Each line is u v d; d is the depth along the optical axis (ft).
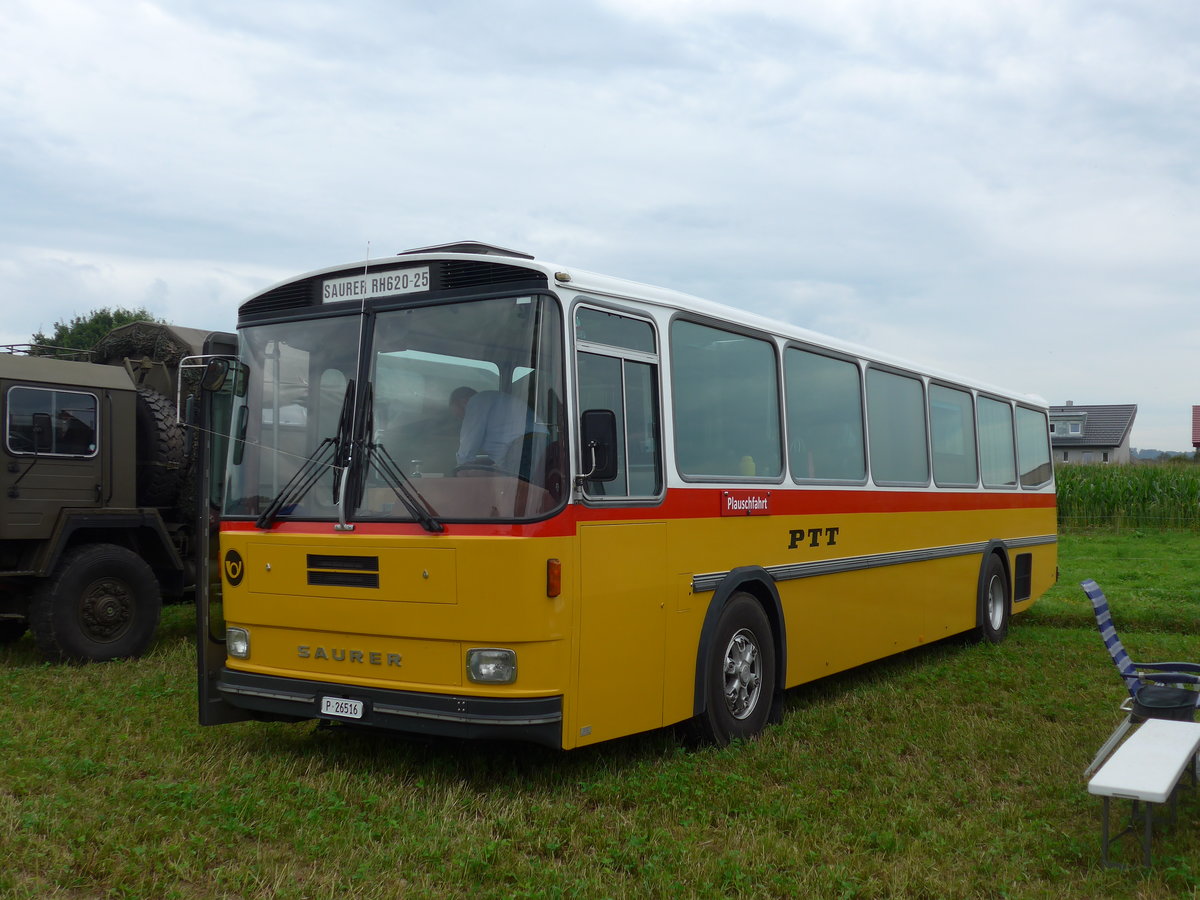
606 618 20.71
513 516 19.45
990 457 43.86
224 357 22.84
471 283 20.86
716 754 23.41
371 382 21.44
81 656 34.35
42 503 34.40
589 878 16.10
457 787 20.40
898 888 16.05
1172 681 23.80
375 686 20.44
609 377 21.52
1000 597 43.60
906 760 23.58
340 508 21.06
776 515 27.07
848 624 31.04
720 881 16.15
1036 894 16.03
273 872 16.01
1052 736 25.53
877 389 34.12
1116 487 97.19
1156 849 17.84
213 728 24.99
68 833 17.35
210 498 23.11
